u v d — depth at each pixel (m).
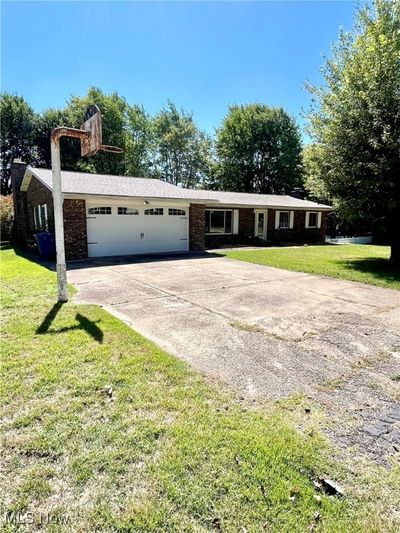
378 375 3.10
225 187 33.34
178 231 13.45
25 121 27.62
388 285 7.21
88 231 11.28
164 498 1.71
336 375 3.09
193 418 2.38
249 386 2.86
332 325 4.50
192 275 8.26
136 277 7.92
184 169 37.38
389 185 8.72
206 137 36.84
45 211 12.15
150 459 1.97
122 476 1.85
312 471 1.91
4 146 27.78
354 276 8.21
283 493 1.75
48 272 8.40
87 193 10.68
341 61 9.89
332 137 9.48
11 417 2.36
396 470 1.94
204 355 3.48
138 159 34.12
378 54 8.70
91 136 5.69
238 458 1.99
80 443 2.10
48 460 1.96
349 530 1.56
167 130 35.69
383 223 9.44
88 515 1.62
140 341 3.76
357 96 8.91
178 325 4.45
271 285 7.16
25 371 3.02
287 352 3.59
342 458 2.03
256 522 1.59
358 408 2.57
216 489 1.76
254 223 18.11
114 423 2.31
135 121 34.00
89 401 2.57
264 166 31.78
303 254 12.92
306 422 2.38
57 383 2.82
